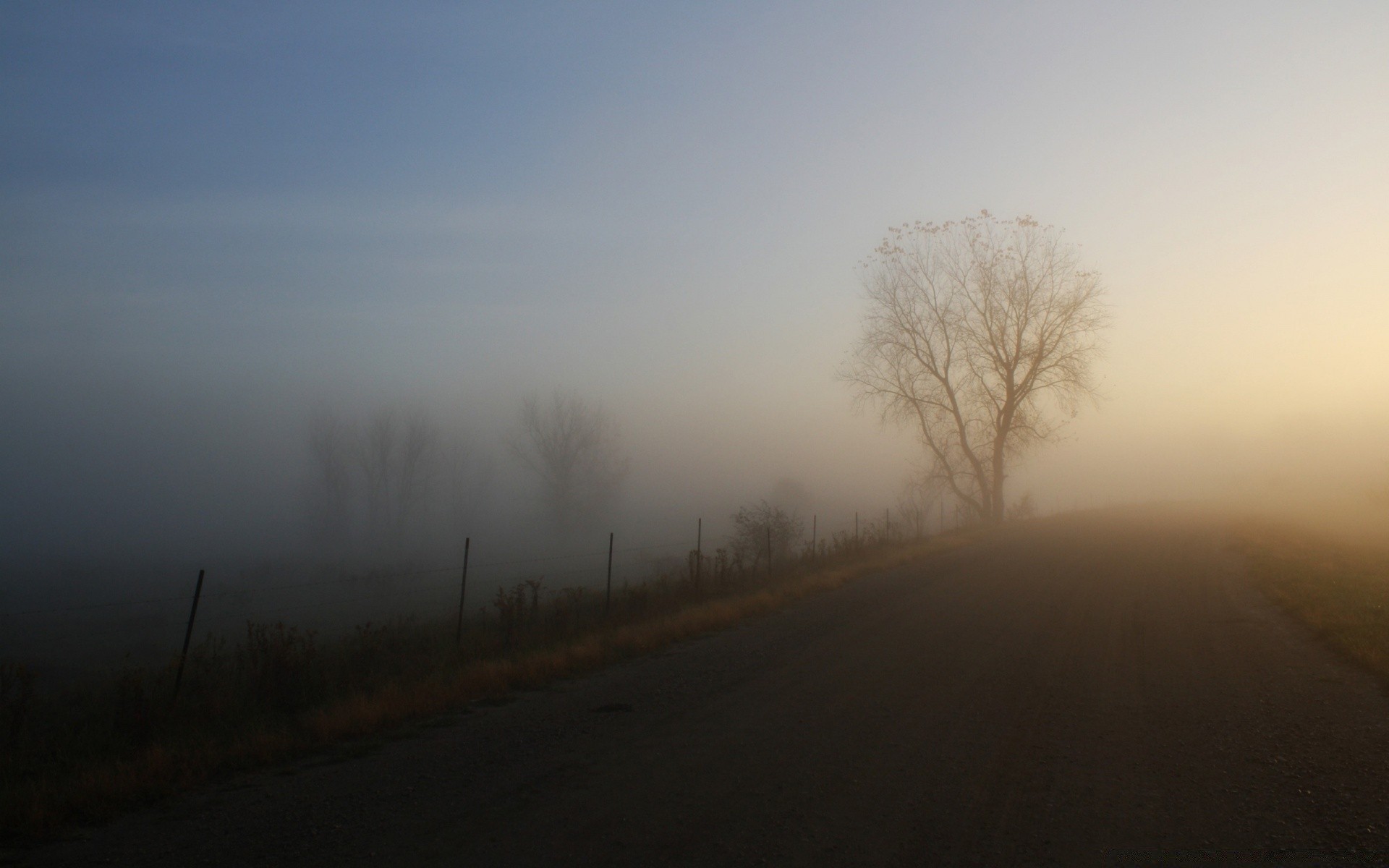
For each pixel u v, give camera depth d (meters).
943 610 14.80
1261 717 7.96
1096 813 5.62
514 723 8.53
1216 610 14.40
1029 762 6.74
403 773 7.00
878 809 5.73
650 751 7.29
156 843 5.64
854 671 10.34
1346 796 5.85
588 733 7.96
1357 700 8.41
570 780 6.57
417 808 6.08
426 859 5.10
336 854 5.26
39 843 5.71
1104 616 13.89
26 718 9.26
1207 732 7.53
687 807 5.85
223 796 6.63
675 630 13.36
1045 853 4.97
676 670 10.86
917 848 5.07
